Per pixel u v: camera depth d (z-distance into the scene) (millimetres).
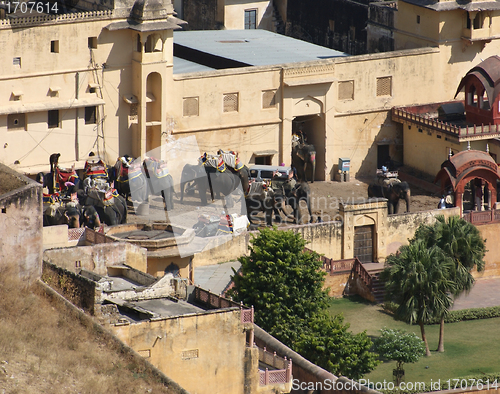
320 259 126438
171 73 146000
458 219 122000
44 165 142375
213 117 150500
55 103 140750
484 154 141375
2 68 136750
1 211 88875
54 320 85938
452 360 112625
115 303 91312
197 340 89188
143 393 81438
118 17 142250
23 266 90188
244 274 111125
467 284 117750
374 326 119125
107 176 134750
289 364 95625
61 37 139625
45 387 78812
